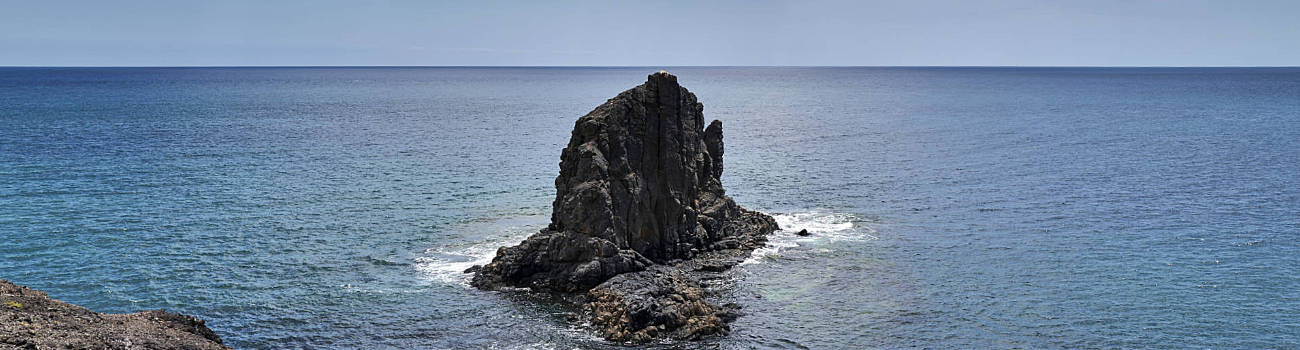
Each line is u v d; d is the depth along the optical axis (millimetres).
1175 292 71438
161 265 78375
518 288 71938
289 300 69625
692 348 59875
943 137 185875
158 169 130625
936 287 73062
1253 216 98500
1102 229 92812
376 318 65875
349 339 62031
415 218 97500
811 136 188375
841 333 63062
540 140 177625
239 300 69625
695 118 86000
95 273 76000
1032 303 69125
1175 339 61812
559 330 63344
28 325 46688
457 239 88312
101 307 68188
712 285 73188
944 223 96188
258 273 76438
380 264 79375
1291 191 113750
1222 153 153000
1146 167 137000
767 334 62719
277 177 124688
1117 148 162625
